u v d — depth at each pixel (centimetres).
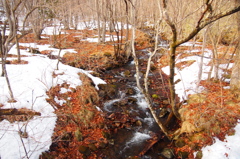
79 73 1052
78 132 630
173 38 499
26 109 642
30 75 864
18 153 500
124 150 598
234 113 616
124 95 960
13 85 752
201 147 550
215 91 800
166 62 1367
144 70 1323
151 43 1808
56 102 753
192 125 606
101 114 760
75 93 854
